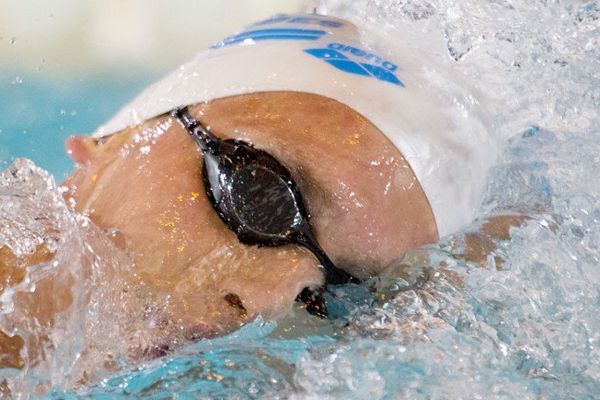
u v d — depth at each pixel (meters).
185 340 3.78
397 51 3.88
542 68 3.97
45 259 3.79
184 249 3.79
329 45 3.85
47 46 5.13
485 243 3.84
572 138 3.94
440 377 3.77
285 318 3.79
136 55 5.16
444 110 3.85
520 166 3.91
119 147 3.82
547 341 3.79
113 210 3.80
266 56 3.84
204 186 3.79
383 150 3.81
